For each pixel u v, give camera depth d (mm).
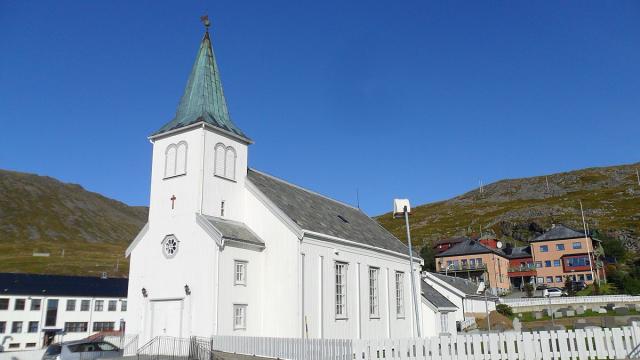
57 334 65875
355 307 31641
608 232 109125
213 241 26016
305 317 26922
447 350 20922
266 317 27422
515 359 20094
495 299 63094
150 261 28375
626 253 99062
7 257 126188
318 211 34781
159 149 30125
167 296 27000
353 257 32500
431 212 178125
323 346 21203
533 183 194625
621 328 19734
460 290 55156
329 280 29484
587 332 19938
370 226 42562
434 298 42938
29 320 64875
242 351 23203
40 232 196750
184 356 24594
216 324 24766
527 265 98250
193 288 26062
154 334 26875
